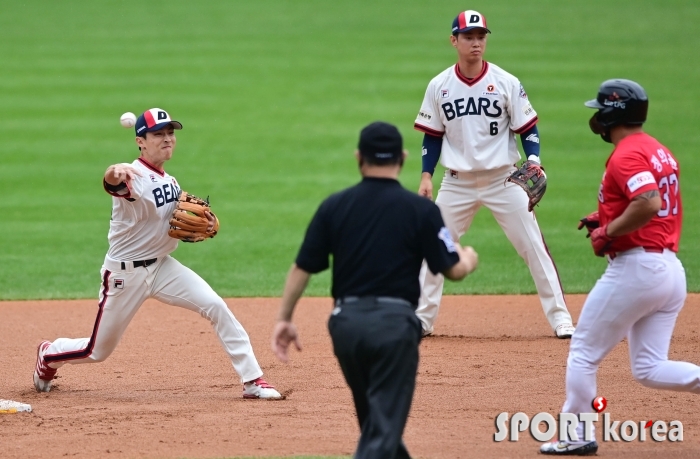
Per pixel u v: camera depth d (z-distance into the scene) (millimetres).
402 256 16812
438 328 34781
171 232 25141
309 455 20219
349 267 16906
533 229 32562
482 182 32438
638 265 19078
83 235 53188
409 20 128500
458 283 42812
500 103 31750
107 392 26625
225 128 83250
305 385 27000
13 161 71812
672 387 19672
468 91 31797
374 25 126000
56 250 49875
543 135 77812
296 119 86062
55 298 40562
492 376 27516
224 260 47875
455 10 134000
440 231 16812
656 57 105250
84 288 42344
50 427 22719
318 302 39562
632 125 19469
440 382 26875
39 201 61469
